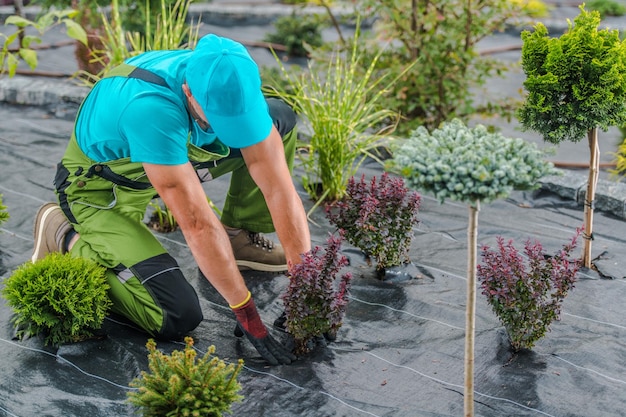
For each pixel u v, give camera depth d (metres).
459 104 5.95
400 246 4.14
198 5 10.20
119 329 3.75
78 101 6.48
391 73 5.87
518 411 3.19
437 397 3.28
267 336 3.48
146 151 3.03
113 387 3.34
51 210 3.93
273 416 3.18
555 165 5.84
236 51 2.92
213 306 3.98
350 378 3.40
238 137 3.01
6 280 3.58
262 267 4.25
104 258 3.63
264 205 4.09
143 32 7.41
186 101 3.13
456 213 4.96
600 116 3.72
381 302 3.98
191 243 3.17
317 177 5.11
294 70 6.00
